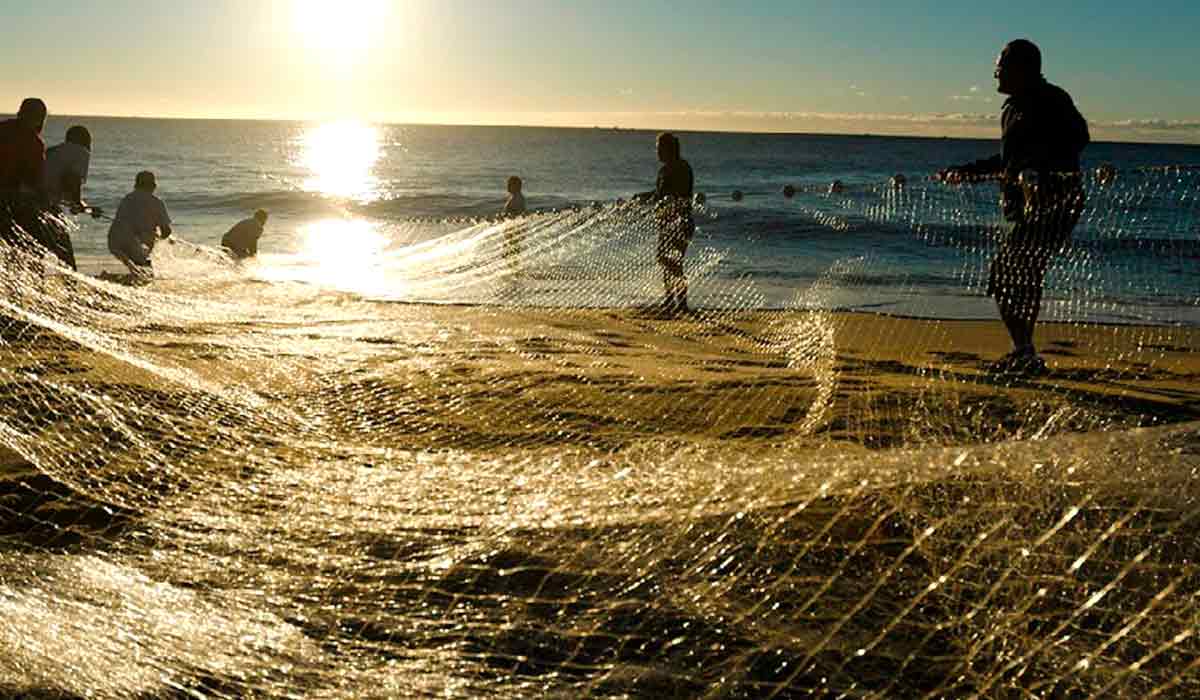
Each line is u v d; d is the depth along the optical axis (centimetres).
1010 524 255
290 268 1186
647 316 847
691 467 315
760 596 262
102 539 322
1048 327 855
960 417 486
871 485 259
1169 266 848
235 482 364
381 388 521
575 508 296
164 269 1197
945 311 975
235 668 250
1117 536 242
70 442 408
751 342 746
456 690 238
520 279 971
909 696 229
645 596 269
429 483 341
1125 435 247
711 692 235
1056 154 674
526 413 475
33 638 259
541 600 269
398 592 282
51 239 874
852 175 6562
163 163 6762
